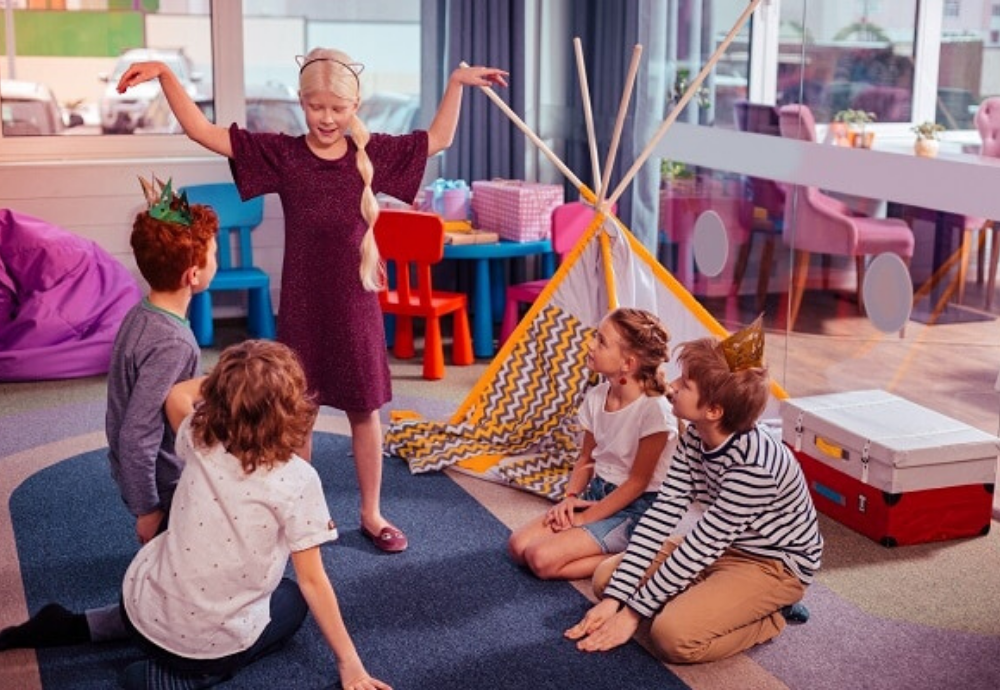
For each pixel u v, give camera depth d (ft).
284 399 6.64
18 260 13.60
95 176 14.99
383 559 9.03
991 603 8.43
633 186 15.17
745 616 7.57
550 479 10.43
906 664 7.57
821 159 12.48
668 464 8.86
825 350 13.26
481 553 9.15
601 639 7.72
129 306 14.21
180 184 15.40
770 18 13.30
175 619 6.77
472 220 15.71
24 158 15.02
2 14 14.74
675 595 7.73
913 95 11.41
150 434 7.25
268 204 15.93
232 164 8.68
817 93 12.72
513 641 7.82
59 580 8.65
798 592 7.77
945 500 9.41
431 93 16.22
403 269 13.66
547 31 16.43
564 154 16.57
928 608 8.34
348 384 8.92
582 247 11.21
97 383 13.52
